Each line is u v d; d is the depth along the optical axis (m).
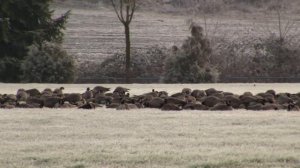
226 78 181.12
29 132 53.94
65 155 42.50
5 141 48.88
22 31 177.38
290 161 40.75
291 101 77.25
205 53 160.00
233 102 75.69
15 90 112.50
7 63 169.00
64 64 157.12
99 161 40.81
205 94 84.50
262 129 55.06
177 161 40.47
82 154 42.81
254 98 75.50
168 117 64.56
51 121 61.62
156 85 130.12
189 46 158.25
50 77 154.88
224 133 52.66
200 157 41.53
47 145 46.62
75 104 78.06
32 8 177.12
